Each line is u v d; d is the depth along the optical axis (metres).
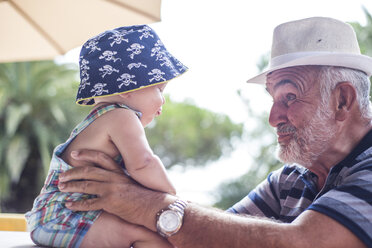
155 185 1.67
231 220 1.60
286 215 2.06
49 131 16.16
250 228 1.56
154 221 1.61
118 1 2.58
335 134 1.85
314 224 1.54
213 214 1.62
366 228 1.52
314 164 1.93
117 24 2.64
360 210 1.54
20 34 2.74
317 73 1.88
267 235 1.53
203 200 20.12
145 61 1.73
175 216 1.59
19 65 15.89
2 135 15.51
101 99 1.78
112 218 1.64
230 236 1.55
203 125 27.83
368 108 1.87
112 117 1.68
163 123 27.28
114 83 1.68
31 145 15.80
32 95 16.08
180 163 27.88
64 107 16.53
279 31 2.04
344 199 1.57
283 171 2.22
